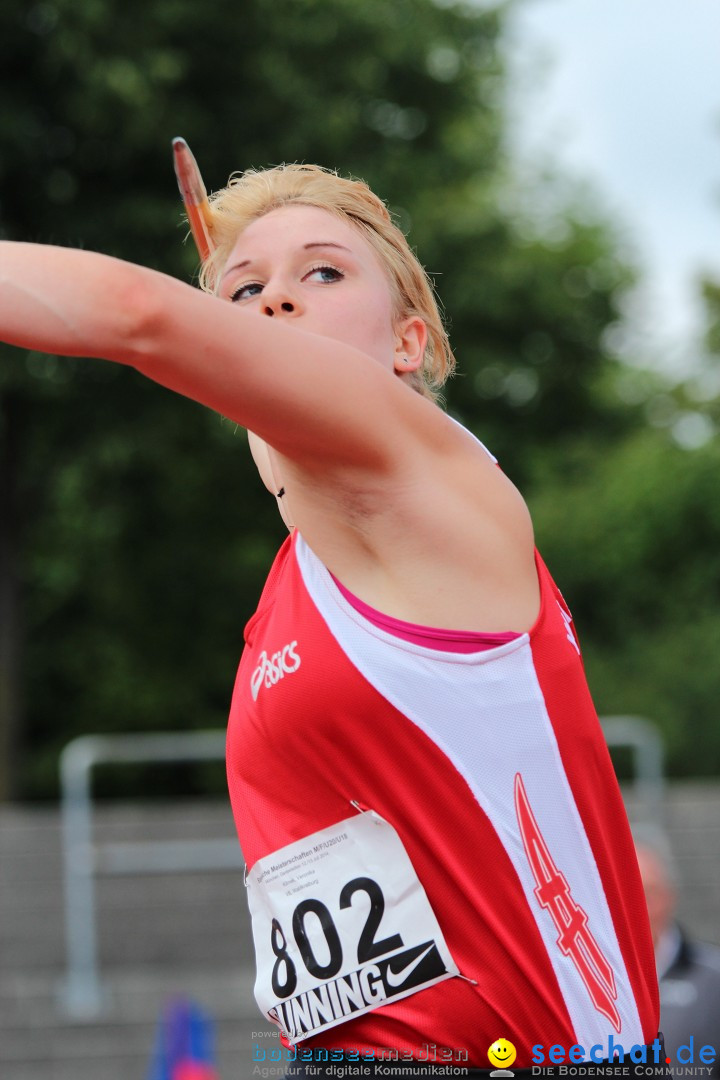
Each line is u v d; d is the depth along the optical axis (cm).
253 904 632
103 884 3350
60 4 4634
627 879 645
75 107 4806
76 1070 2973
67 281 489
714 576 6881
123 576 6819
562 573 7062
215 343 501
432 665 580
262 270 661
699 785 5697
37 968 3259
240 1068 2912
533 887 588
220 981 3158
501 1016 581
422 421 582
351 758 586
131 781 6512
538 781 594
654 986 654
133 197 5112
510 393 7856
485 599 592
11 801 5541
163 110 4856
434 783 582
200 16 4900
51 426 5528
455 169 6216
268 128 5159
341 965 591
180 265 5072
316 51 5341
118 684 7294
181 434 5553
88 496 6212
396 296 694
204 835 3406
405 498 574
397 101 5956
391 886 586
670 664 6034
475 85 6122
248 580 6900
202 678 7331
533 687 595
